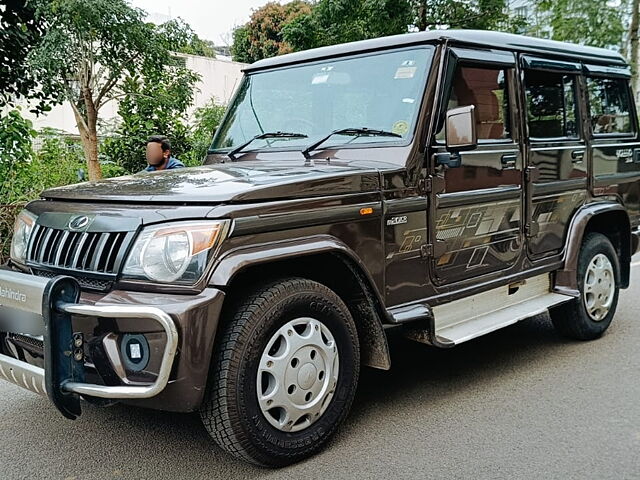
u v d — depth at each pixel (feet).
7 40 32.83
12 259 11.94
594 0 43.83
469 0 42.22
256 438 10.20
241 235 9.89
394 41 13.78
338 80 14.24
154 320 9.27
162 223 9.82
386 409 13.25
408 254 12.51
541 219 15.84
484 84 14.21
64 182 31.09
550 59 16.28
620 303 21.74
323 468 10.83
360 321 12.17
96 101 35.94
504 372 15.34
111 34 32.94
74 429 12.62
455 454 11.25
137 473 10.86
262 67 16.12
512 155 14.82
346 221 11.34
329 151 13.38
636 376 14.89
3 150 27.71
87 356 10.05
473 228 13.92
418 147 12.59
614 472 10.53
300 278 10.99
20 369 10.23
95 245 10.27
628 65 19.61
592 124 17.70
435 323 13.37
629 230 18.71
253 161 14.21
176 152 40.37
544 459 11.00
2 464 11.23
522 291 15.88
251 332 10.02
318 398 11.04
